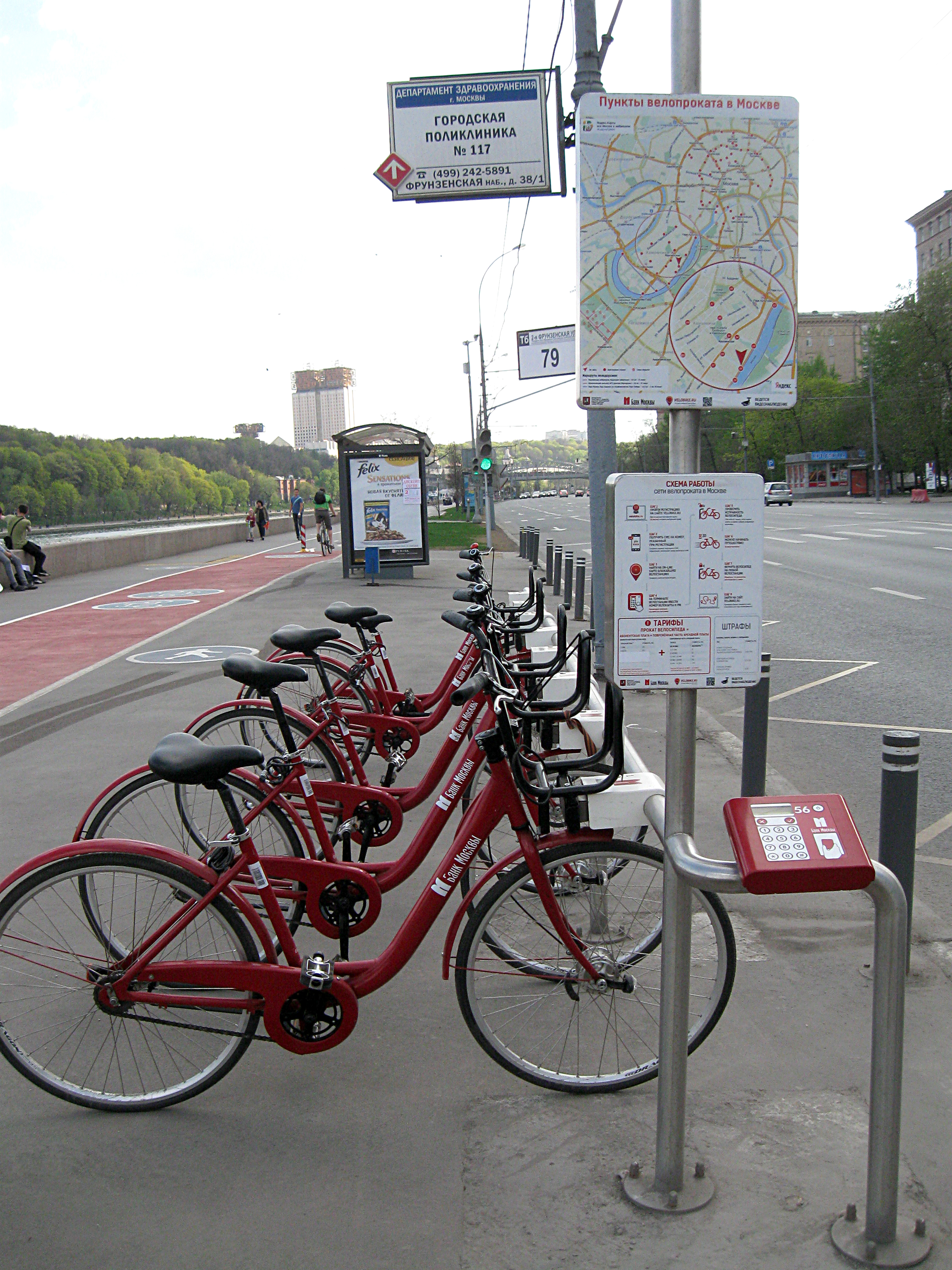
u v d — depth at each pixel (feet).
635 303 7.57
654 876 10.14
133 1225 7.93
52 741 23.77
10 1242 7.76
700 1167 8.20
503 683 11.26
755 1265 7.34
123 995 9.34
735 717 26.21
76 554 79.92
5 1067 10.19
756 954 12.25
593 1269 7.34
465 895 11.57
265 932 9.41
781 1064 9.92
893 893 7.07
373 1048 10.40
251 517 136.15
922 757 21.09
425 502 66.03
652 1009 10.64
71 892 10.20
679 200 7.52
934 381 215.51
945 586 51.62
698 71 7.50
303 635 14.89
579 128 7.41
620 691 9.09
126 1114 9.41
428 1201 8.11
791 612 44.98
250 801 11.65
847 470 269.23
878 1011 7.24
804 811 7.25
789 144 7.55
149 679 31.50
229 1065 9.46
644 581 7.68
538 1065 9.76
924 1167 8.36
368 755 16.99
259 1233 7.79
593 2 26.91
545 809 9.49
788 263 7.63
